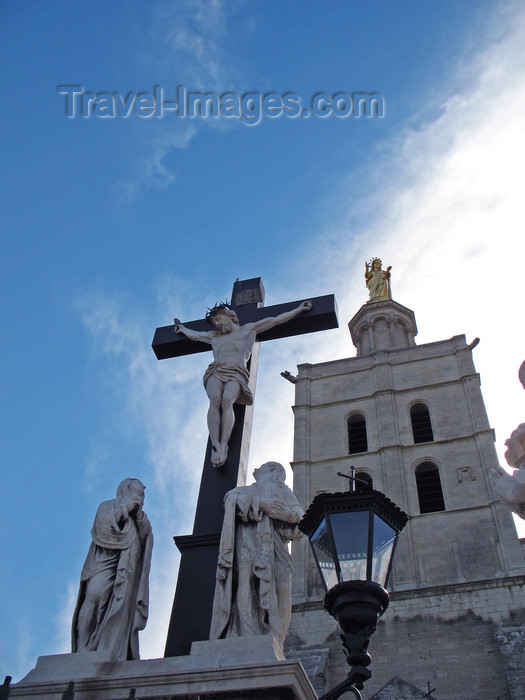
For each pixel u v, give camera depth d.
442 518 38.81
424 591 34.50
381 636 33.34
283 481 8.70
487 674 30.77
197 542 8.95
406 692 26.80
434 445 43.47
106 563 8.23
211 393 10.29
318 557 7.09
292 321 11.30
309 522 7.33
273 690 6.51
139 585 8.21
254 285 12.14
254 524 8.37
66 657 7.48
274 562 8.07
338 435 46.69
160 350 11.53
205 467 9.88
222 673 6.70
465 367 48.19
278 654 7.32
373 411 47.50
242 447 10.02
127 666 7.26
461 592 34.06
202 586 8.54
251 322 11.41
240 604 7.76
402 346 56.56
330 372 51.69
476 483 40.25
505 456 6.82
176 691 6.68
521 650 29.86
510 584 33.75
